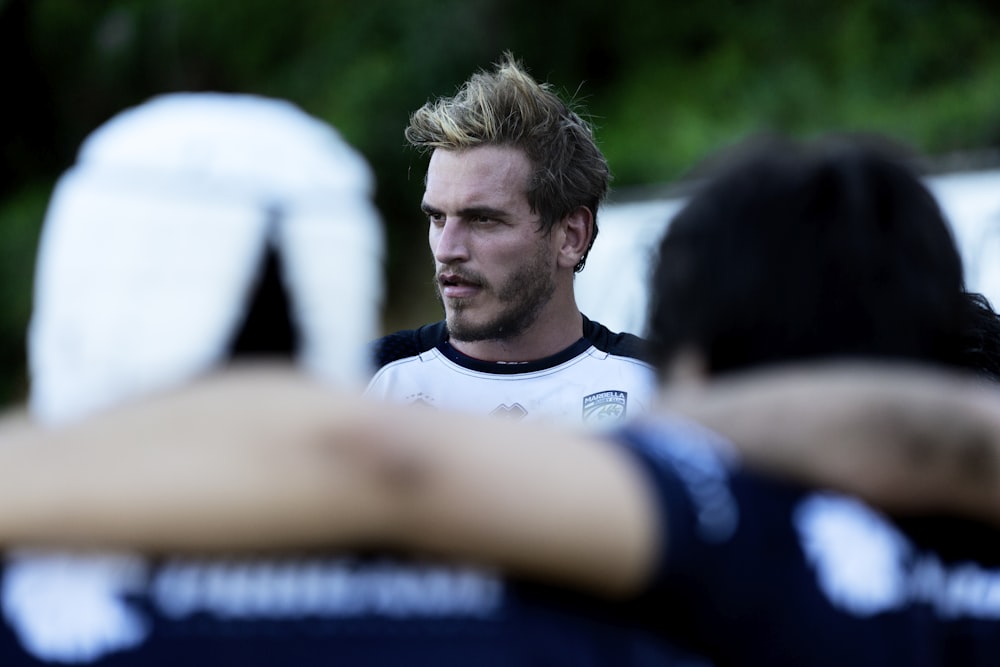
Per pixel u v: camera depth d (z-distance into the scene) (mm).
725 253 3857
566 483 3090
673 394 3830
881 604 3465
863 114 36281
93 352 3123
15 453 2951
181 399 2992
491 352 9969
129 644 3076
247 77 40375
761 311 3803
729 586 3260
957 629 3686
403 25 41688
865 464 3525
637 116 40344
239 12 39062
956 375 3996
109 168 3234
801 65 39250
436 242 9891
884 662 3420
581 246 10125
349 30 41812
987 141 31828
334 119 40406
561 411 9867
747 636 3324
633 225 16203
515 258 9703
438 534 2980
